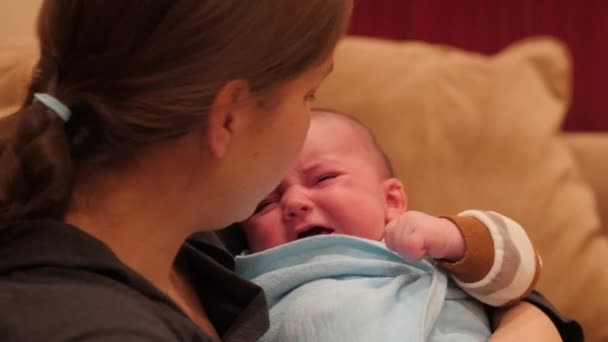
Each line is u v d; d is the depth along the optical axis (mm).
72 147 740
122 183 749
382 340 926
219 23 709
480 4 2275
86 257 705
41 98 725
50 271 693
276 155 799
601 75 2318
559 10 2283
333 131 1173
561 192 1818
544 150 1842
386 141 1821
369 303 958
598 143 2037
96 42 714
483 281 987
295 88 779
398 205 1196
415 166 1813
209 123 738
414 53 1935
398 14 2270
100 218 749
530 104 1886
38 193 725
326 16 758
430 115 1847
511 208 1803
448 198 1802
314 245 1048
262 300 921
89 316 632
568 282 1773
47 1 741
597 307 1761
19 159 726
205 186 774
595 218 1840
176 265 942
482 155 1834
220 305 938
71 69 731
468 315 1012
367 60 1890
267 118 770
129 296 695
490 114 1863
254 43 724
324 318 950
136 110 714
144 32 705
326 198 1108
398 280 1007
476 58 1955
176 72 712
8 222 726
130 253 763
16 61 1403
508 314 1033
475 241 985
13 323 628
